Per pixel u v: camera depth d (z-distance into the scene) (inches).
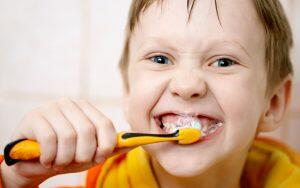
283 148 28.1
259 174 27.0
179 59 20.6
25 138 18.5
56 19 33.0
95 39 33.0
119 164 25.5
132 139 18.4
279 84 25.3
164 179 23.9
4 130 33.2
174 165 20.0
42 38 33.1
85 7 32.9
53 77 33.1
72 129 17.8
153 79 21.0
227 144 20.5
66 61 33.1
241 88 20.7
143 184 23.9
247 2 21.7
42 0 33.0
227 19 20.7
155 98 20.9
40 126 17.8
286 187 25.1
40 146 17.7
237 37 20.8
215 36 20.4
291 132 32.7
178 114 20.5
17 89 33.2
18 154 17.7
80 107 18.9
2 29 33.1
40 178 20.0
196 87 19.6
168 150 20.2
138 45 22.5
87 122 18.0
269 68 23.7
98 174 25.4
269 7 23.5
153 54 21.3
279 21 24.9
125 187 24.2
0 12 33.1
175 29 20.5
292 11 32.2
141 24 22.4
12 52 33.2
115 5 32.8
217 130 20.4
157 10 21.4
